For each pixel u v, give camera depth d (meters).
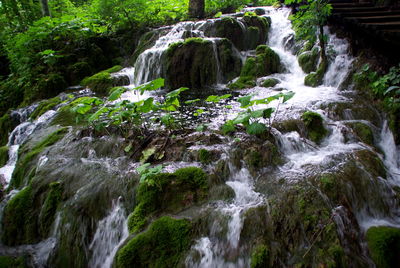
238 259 2.52
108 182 3.25
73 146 4.04
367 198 3.07
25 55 8.09
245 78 6.77
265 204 2.81
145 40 8.95
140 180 3.00
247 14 8.59
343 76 5.60
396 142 4.23
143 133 4.03
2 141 6.84
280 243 2.54
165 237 2.67
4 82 8.66
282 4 9.98
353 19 5.36
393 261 2.51
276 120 4.25
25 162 4.00
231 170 3.28
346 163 3.36
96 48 8.83
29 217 3.23
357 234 2.69
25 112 6.81
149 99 3.69
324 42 6.36
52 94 7.40
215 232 2.70
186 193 3.07
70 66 8.08
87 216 3.04
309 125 4.13
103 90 7.27
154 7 10.03
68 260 2.95
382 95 4.76
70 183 3.36
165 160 3.54
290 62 7.04
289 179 3.10
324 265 2.30
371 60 5.39
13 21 9.53
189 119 4.54
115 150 3.82
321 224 2.57
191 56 6.88
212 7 10.71
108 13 9.30
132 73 8.09
